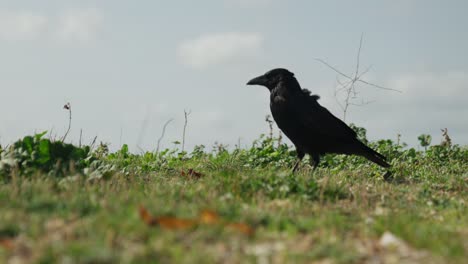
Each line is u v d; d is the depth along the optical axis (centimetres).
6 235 754
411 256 750
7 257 673
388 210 1116
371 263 719
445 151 1994
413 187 1382
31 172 1187
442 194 1386
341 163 1878
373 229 881
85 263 650
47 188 998
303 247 748
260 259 699
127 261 657
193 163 1806
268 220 867
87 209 880
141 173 1530
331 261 707
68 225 793
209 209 892
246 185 1174
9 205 876
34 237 739
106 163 1488
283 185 1172
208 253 700
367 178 1647
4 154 1257
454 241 816
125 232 752
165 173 1562
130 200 963
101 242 710
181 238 755
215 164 1761
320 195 1156
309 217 956
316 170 1759
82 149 1327
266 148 1895
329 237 805
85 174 1227
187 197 1073
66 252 676
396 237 826
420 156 1977
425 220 1052
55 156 1277
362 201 1175
